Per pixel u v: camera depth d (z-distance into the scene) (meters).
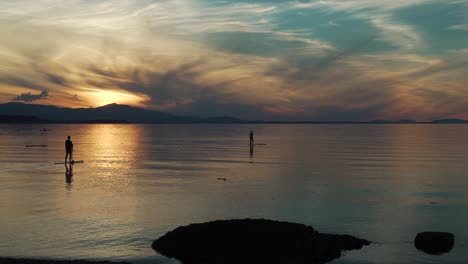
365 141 87.25
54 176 28.64
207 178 27.95
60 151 53.31
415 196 22.11
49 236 14.57
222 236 13.43
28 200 20.14
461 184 26.16
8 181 26.22
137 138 100.62
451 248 13.82
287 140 90.38
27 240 14.13
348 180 27.45
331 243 13.45
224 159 42.19
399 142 83.00
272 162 39.22
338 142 81.75
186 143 76.38
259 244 13.16
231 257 12.87
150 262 12.43
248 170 32.62
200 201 20.22
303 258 12.83
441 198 21.61
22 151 53.16
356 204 20.00
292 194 22.31
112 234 14.86
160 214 17.59
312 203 20.12
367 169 33.88
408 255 13.25
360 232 15.53
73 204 19.31
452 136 120.69
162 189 23.47
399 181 27.23
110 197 21.03
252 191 23.05
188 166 35.44
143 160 40.91
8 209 18.25
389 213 18.31
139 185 24.83
